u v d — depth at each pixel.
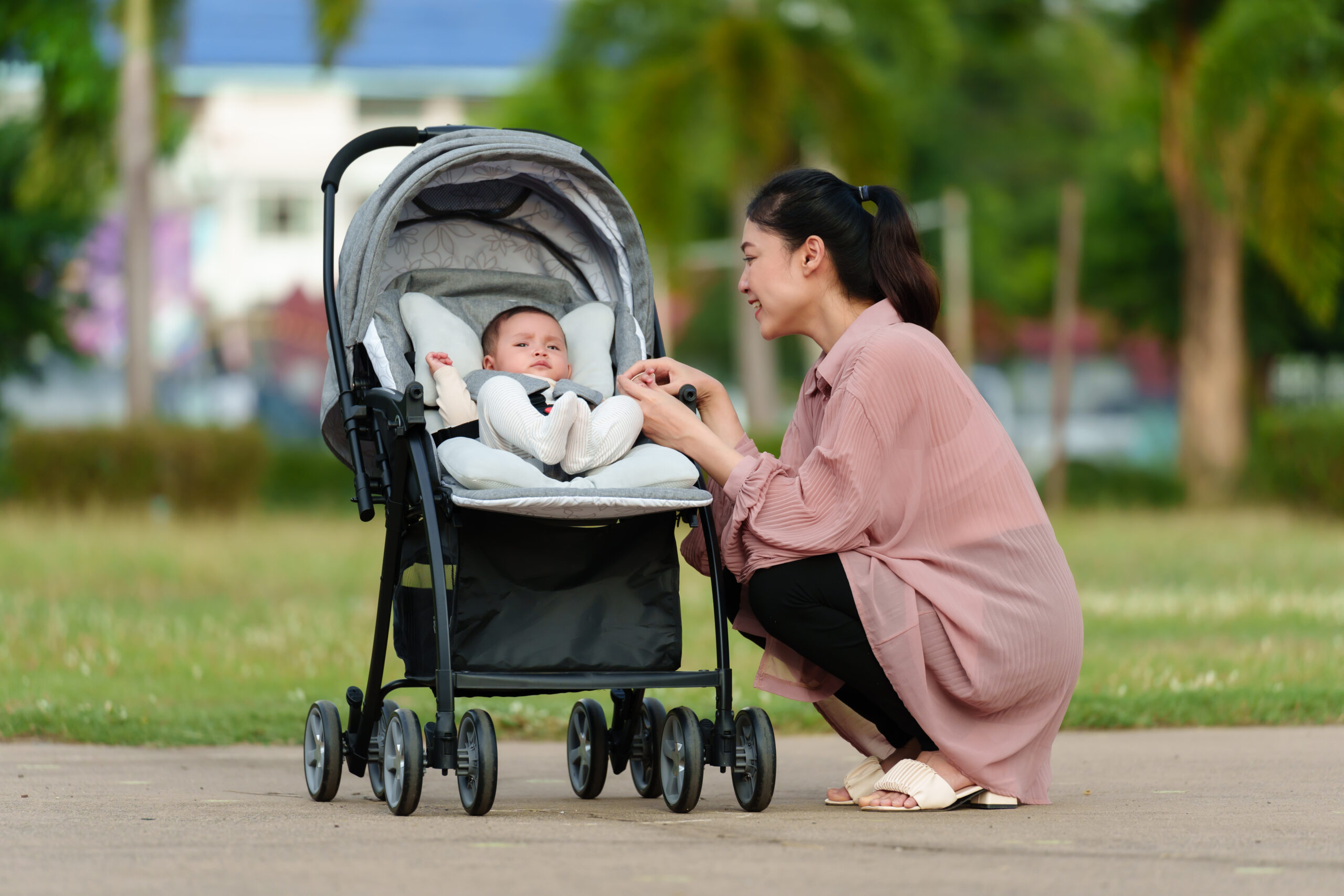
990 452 5.70
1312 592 15.38
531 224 6.98
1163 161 31.09
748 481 5.64
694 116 29.98
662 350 6.70
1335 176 28.58
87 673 10.16
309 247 56.16
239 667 10.52
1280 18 27.67
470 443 5.52
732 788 6.62
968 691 5.51
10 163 35.41
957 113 50.00
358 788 6.54
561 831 5.10
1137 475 33.88
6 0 29.14
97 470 24.91
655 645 5.55
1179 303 39.97
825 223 5.94
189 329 54.34
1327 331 37.59
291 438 52.34
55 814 5.60
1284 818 5.41
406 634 5.94
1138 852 4.69
